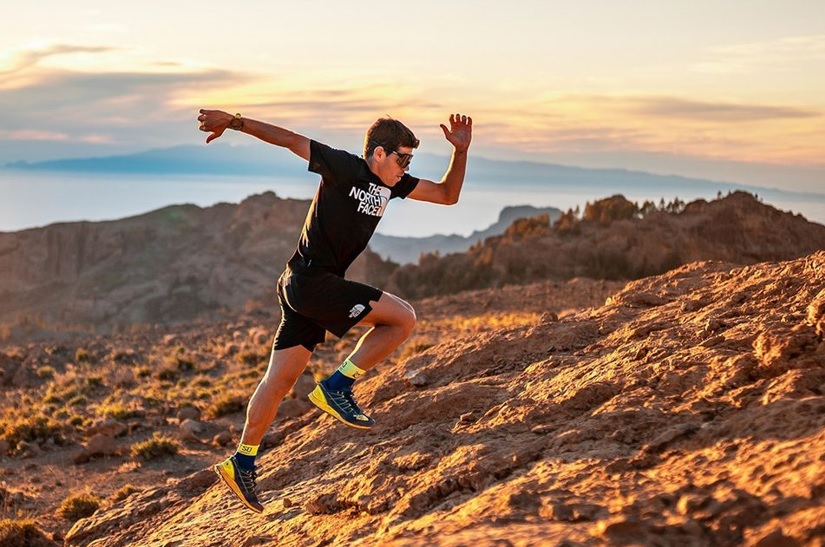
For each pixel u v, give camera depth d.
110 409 16.05
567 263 78.50
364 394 7.68
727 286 6.65
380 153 4.50
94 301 134.62
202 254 140.38
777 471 3.23
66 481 11.78
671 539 3.11
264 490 6.69
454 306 31.83
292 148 4.49
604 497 3.54
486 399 6.15
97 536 7.70
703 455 3.67
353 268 89.12
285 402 12.27
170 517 7.42
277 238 142.12
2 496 10.77
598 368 5.56
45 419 15.34
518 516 3.58
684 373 4.65
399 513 4.38
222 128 4.45
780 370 4.27
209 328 31.42
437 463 4.92
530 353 7.13
